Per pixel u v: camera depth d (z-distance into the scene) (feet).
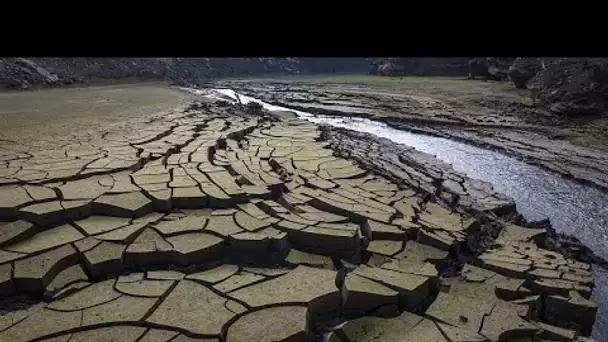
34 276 12.05
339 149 29.71
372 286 12.40
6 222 15.31
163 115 40.29
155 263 13.66
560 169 29.89
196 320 10.87
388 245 15.31
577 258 17.39
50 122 35.24
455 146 38.40
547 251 16.44
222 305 11.51
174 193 17.57
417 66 115.34
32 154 23.63
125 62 96.68
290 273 13.24
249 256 14.30
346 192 19.86
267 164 23.82
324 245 14.74
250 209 16.93
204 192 17.80
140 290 12.11
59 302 11.51
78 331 10.44
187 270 13.42
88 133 30.27
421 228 16.38
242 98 73.97
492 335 11.23
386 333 11.23
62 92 66.03
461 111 51.85
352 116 54.60
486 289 13.56
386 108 56.85
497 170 30.78
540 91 49.34
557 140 38.52
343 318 12.07
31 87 68.49
